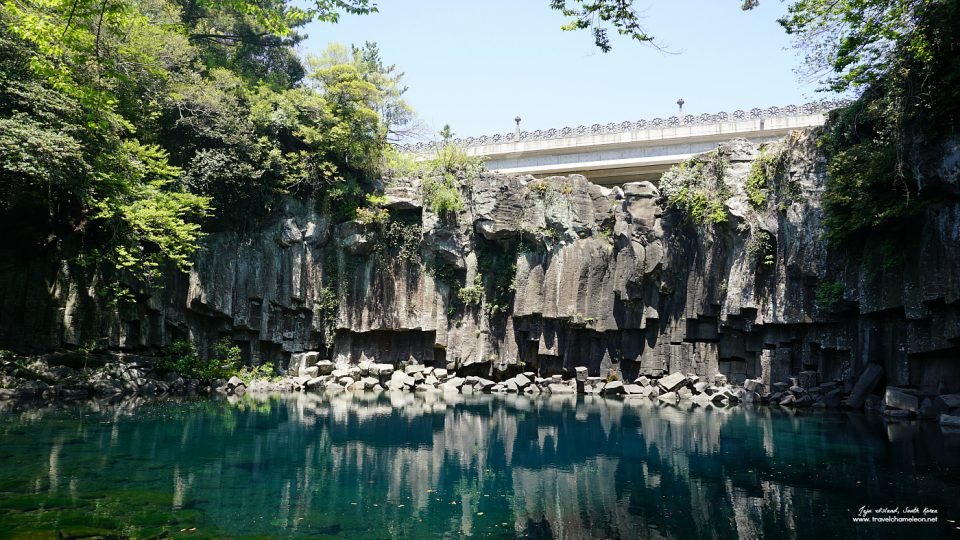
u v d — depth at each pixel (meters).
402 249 38.75
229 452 16.61
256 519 10.92
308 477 14.25
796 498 12.64
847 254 26.91
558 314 37.47
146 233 29.36
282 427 20.95
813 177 28.55
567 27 13.67
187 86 32.88
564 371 37.75
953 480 13.90
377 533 10.39
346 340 38.44
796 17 23.44
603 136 42.19
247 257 35.84
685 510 11.86
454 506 12.11
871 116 25.17
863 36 22.64
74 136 25.25
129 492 12.32
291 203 37.38
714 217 32.06
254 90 39.41
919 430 20.66
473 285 38.59
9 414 21.89
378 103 41.50
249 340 35.78
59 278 29.39
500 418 24.39
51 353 28.61
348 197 38.59
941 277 22.55
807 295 28.61
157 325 32.25
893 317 25.48
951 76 21.00
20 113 23.44
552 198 38.47
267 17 19.42
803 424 22.45
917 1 21.25
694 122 40.06
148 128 32.59
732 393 30.59
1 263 28.70
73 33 18.45
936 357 23.78
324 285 38.09
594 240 37.69
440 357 38.94
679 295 35.19
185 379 31.84
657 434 20.59
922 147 22.59
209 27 42.12
